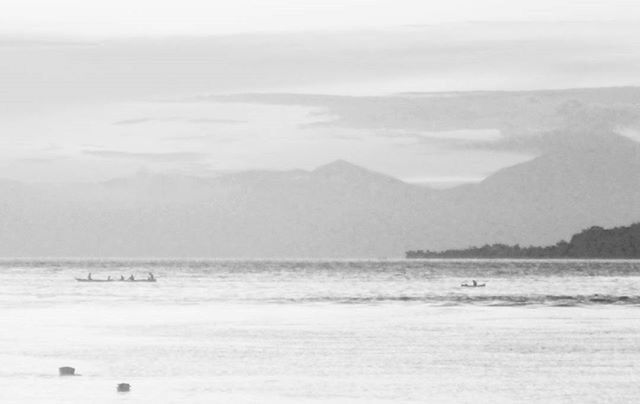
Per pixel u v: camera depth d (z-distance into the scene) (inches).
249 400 6707.7
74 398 6683.1
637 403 6683.1
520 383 7445.9
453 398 6845.5
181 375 7770.7
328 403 6638.8
